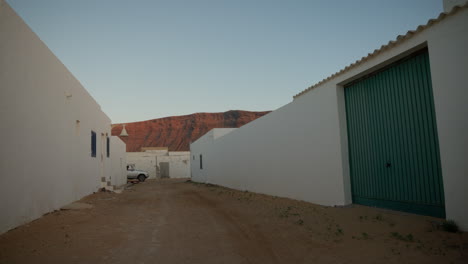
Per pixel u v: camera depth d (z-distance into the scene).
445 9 6.66
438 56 5.24
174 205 10.78
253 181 14.91
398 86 6.51
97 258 4.44
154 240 5.53
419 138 6.00
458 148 4.91
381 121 7.00
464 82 4.82
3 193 5.73
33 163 7.18
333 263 4.09
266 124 13.34
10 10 6.14
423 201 5.94
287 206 9.08
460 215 4.88
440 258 3.96
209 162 25.30
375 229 5.55
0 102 5.68
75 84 11.11
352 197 8.07
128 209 9.77
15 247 4.84
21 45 6.63
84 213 8.61
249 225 6.75
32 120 7.16
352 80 7.89
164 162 42.50
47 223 6.86
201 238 5.64
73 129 10.84
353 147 8.02
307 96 9.83
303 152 10.09
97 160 15.53
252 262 4.26
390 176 6.75
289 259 4.34
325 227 6.05
